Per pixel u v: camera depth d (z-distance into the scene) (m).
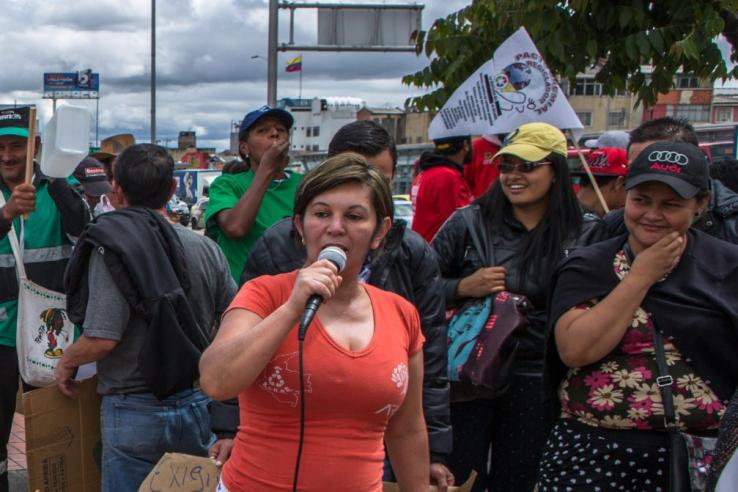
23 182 4.18
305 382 1.95
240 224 3.86
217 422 2.83
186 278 3.26
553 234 3.38
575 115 4.34
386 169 3.07
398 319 2.21
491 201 3.56
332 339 2.00
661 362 2.47
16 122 4.12
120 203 3.44
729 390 2.46
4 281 4.02
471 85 4.50
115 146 7.01
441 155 5.17
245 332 1.92
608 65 5.86
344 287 2.10
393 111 64.94
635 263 2.48
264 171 3.89
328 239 2.04
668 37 5.29
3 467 4.18
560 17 5.41
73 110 3.79
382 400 2.03
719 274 2.50
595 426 2.59
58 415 3.30
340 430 2.00
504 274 3.40
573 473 2.60
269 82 12.58
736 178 3.78
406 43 13.50
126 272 3.09
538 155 3.35
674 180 2.40
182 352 3.11
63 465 3.33
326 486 1.98
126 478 3.24
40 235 4.03
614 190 4.39
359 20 13.35
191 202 43.84
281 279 2.14
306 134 64.38
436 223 5.01
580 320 2.53
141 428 3.22
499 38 5.77
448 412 2.96
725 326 2.45
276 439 2.00
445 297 3.30
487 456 3.55
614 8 5.41
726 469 1.80
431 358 2.92
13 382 4.14
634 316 2.51
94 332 3.10
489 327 3.26
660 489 2.52
